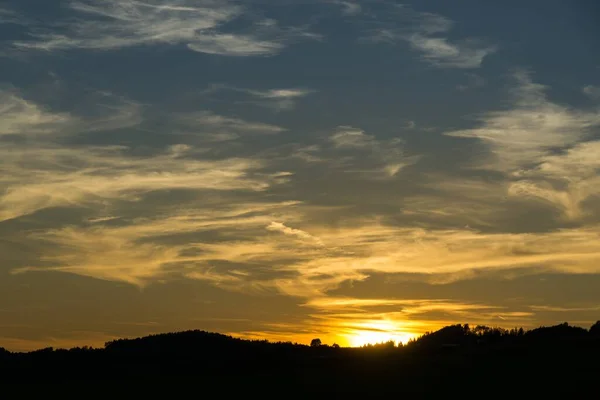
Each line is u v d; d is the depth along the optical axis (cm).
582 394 4525
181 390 5291
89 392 5356
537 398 4491
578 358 5322
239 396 5028
